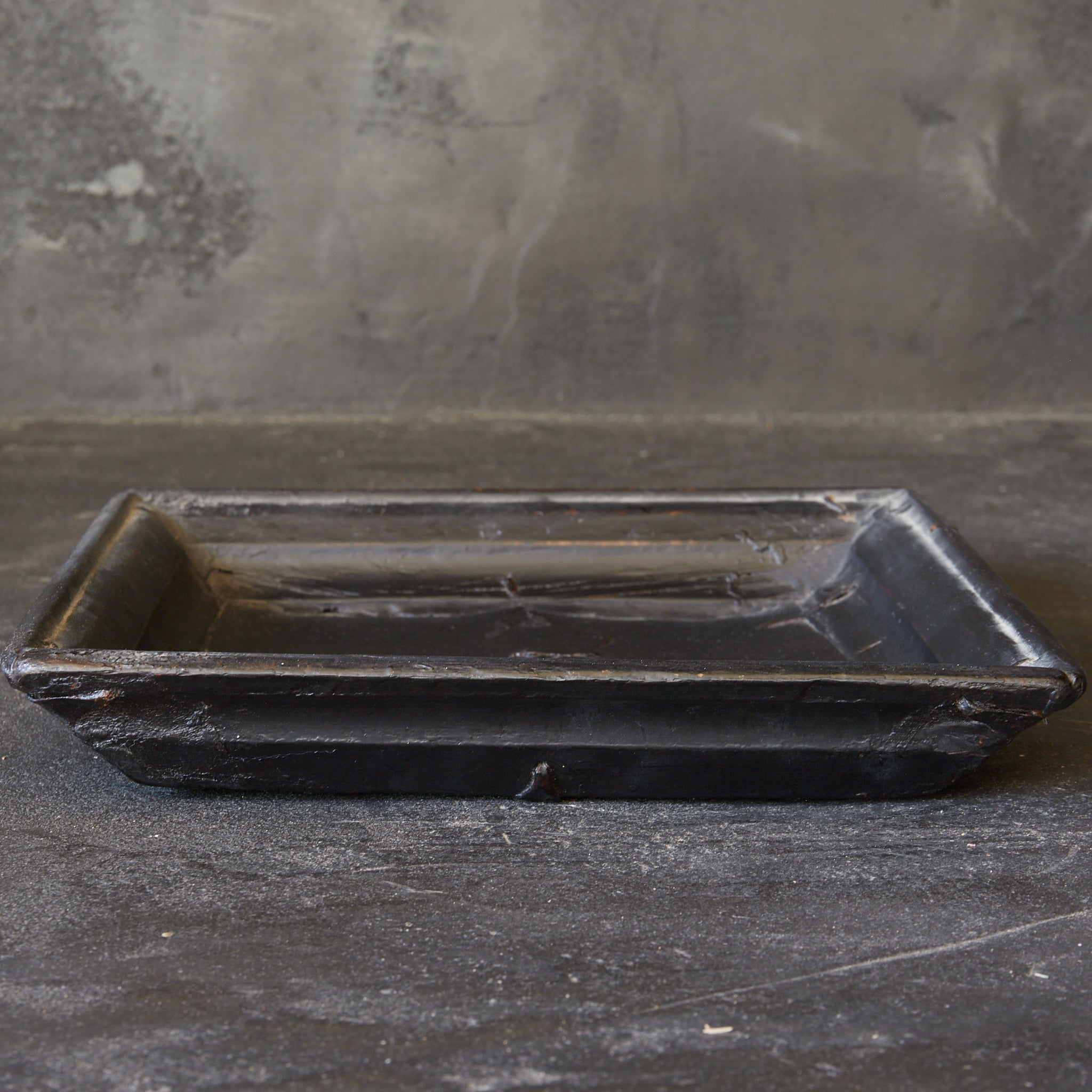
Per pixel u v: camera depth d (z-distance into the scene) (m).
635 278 3.79
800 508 2.33
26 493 3.18
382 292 3.76
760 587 2.29
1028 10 3.58
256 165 3.59
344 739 1.65
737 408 3.97
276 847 1.64
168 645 1.98
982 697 1.60
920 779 1.73
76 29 3.40
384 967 1.41
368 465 3.45
